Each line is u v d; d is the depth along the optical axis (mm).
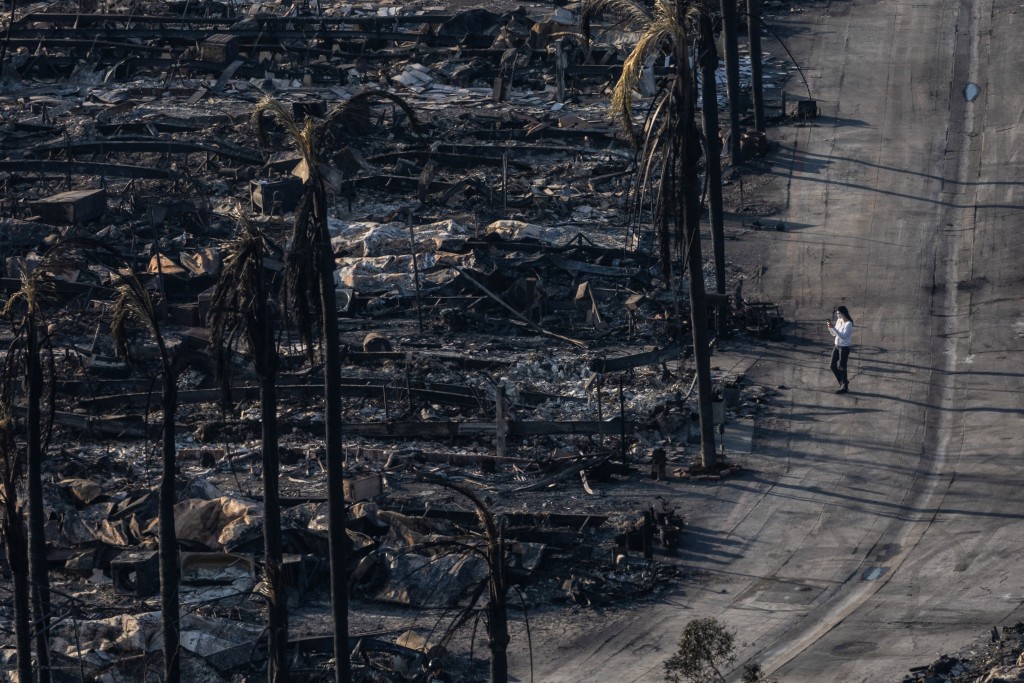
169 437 65312
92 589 84750
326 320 64062
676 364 114688
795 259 135375
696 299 94500
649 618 79812
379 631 78812
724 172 156375
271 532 65000
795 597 81125
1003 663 70375
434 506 91500
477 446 102438
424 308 126312
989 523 87688
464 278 128250
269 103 62750
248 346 65812
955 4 199000
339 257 137000
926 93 172250
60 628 78438
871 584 82000
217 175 159875
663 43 92812
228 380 64562
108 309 121625
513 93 185625
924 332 119000
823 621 78312
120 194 153875
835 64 183500
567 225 143250
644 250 136500
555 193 151375
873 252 135625
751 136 159500
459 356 114688
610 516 90250
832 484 94312
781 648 75688
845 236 139750
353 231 142625
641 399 108188
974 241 136250
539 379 112750
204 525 87188
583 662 75750
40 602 70938
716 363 114938
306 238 63188
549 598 82250
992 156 154750
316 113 173125
